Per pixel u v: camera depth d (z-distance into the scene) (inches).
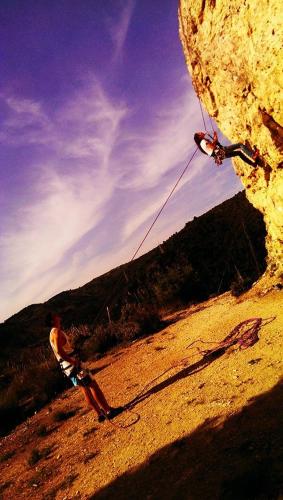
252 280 433.4
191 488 127.8
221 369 217.5
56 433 265.0
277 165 283.7
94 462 189.5
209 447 145.8
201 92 360.2
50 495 177.3
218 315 362.3
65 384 410.0
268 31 216.8
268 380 172.9
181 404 199.5
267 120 260.1
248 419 149.4
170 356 308.5
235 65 270.5
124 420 222.2
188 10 310.7
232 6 246.2
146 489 142.7
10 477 224.5
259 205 359.3
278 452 120.6
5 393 464.4
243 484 113.3
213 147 289.3
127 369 337.7
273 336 223.9
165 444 167.6
